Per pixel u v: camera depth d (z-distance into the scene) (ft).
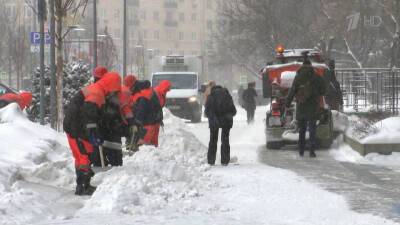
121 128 37.96
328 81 62.44
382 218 29.04
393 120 54.85
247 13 169.37
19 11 239.91
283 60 67.82
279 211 30.76
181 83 116.47
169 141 50.57
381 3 130.93
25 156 38.73
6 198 29.50
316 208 31.42
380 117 67.36
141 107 46.73
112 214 29.55
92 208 30.58
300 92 51.62
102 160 36.29
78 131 34.32
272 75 63.16
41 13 58.23
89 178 34.45
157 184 34.35
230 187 37.14
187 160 44.73
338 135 58.29
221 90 47.32
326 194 35.04
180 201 32.76
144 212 29.96
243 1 168.14
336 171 43.91
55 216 28.96
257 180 39.52
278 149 58.49
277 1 163.32
